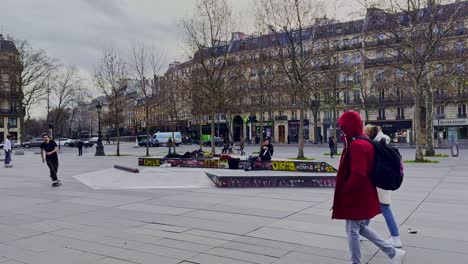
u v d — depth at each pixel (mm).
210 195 10750
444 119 54906
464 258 5176
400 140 58312
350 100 61594
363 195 4449
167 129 78438
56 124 79000
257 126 72812
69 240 6262
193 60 30641
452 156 26828
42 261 5215
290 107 66688
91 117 107375
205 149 49594
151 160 19562
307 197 10258
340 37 45188
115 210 8766
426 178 14547
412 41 22469
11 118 82438
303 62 27750
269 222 7348
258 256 5312
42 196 11031
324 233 6500
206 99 30141
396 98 54438
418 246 5738
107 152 44656
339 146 50562
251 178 12312
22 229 7055
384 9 23453
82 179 14984
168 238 6297
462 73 26875
